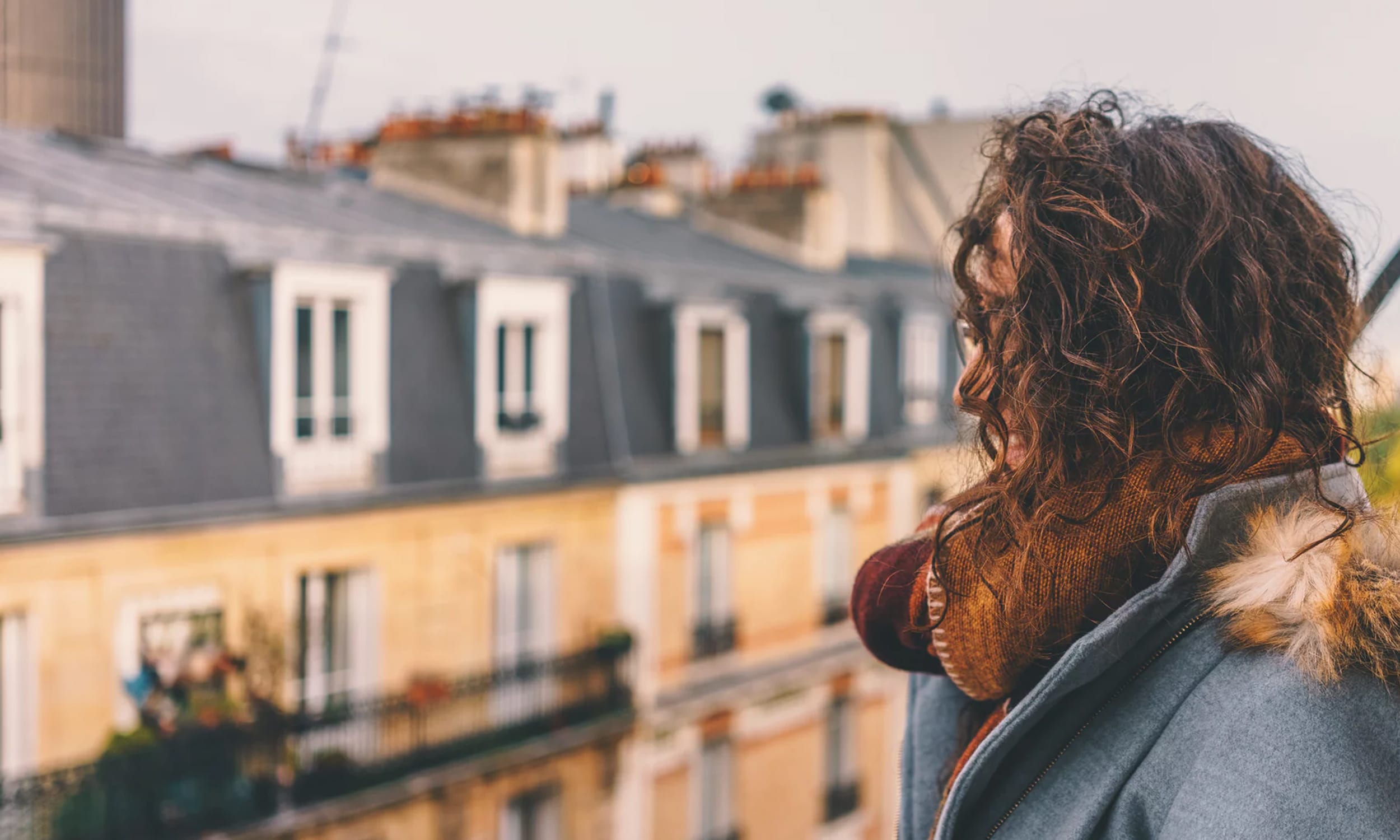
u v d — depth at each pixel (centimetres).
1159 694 98
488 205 1661
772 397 1758
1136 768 97
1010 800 103
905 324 2014
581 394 1486
